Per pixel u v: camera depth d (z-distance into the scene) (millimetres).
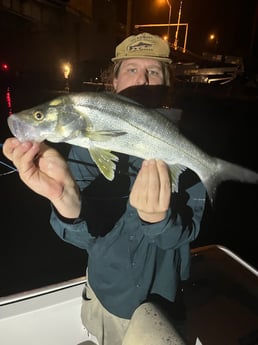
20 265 1765
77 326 849
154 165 572
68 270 1749
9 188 2656
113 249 694
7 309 792
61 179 592
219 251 1138
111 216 702
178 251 743
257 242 2145
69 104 663
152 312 632
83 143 676
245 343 841
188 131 751
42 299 830
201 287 994
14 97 7391
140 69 828
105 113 667
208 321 897
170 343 578
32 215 2279
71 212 618
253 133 5855
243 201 2713
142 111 684
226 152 4355
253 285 1002
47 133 653
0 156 3211
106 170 661
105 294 725
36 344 801
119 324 729
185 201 739
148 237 642
